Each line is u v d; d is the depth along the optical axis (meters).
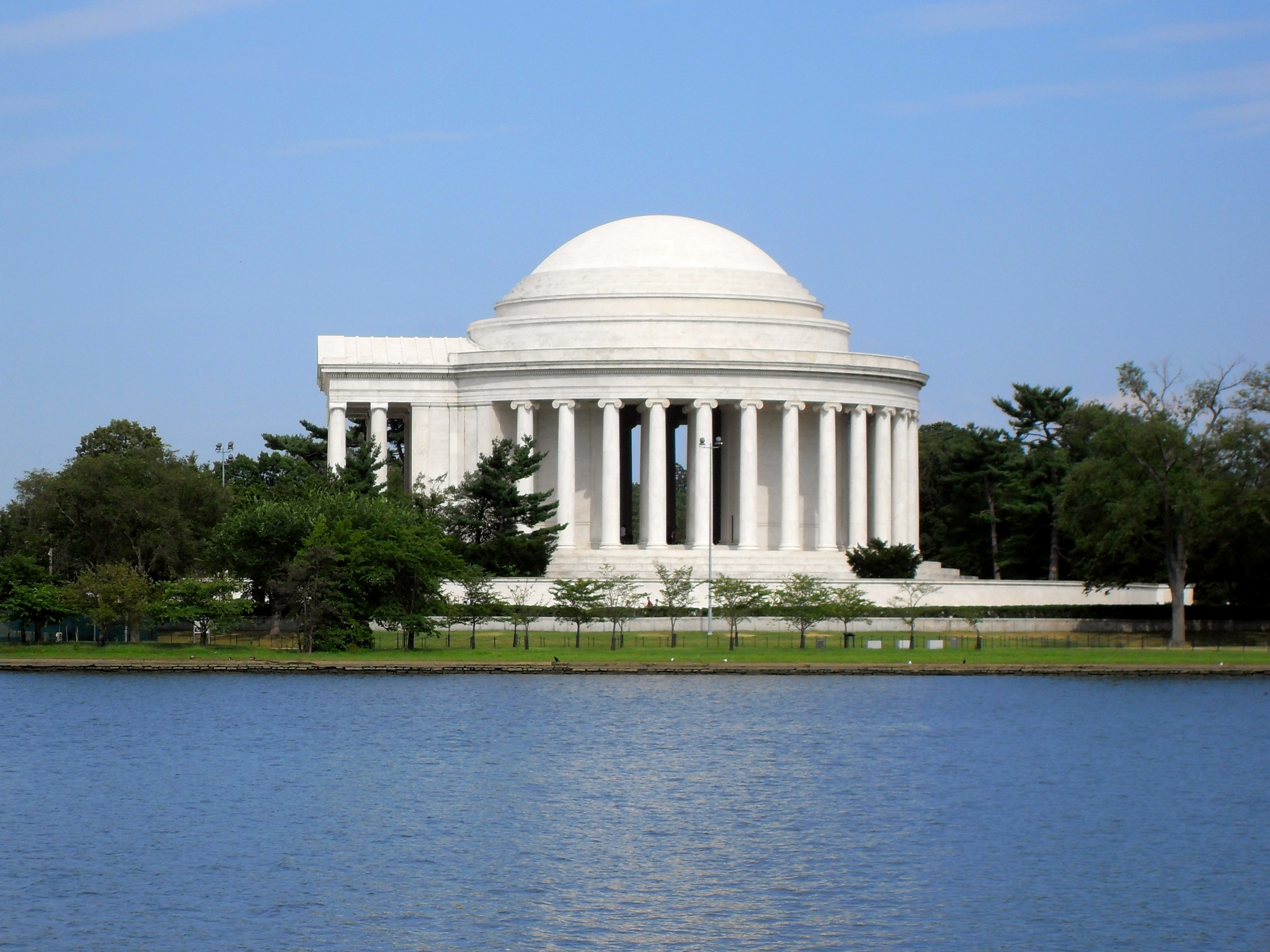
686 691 167.50
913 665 179.25
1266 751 139.00
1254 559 199.88
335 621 186.88
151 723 147.75
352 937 89.69
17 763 131.00
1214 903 96.25
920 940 89.94
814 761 134.12
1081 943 89.69
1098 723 151.75
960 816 116.50
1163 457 195.62
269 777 126.31
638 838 109.75
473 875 101.00
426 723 148.62
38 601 187.25
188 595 188.75
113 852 105.19
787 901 96.44
